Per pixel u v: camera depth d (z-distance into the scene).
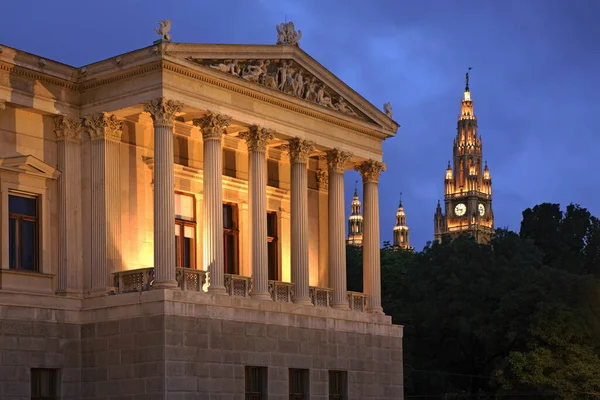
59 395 68.50
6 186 68.06
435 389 133.62
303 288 79.19
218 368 69.69
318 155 86.44
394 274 162.25
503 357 126.12
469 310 131.25
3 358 65.44
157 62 68.75
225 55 73.81
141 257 73.38
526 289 123.00
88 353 69.56
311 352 78.31
